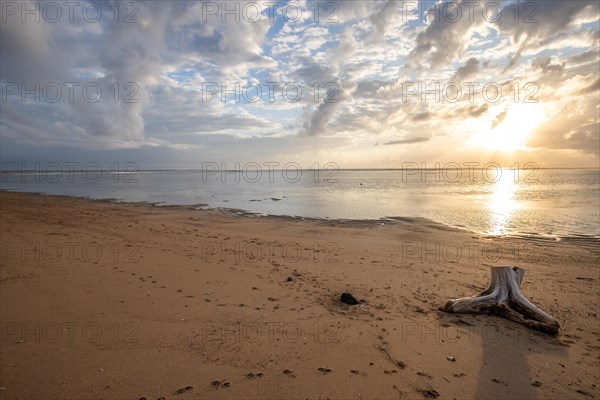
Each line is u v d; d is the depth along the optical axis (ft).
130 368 13.23
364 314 18.61
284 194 112.57
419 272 26.89
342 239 40.14
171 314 18.13
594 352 15.20
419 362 14.02
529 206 75.36
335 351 14.71
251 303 19.75
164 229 44.09
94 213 59.57
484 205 77.56
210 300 20.08
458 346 15.40
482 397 11.96
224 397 11.62
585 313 19.60
